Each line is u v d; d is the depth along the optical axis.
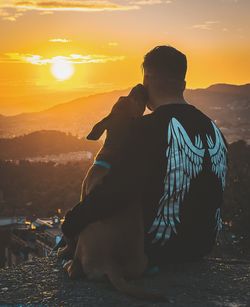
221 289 3.46
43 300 3.27
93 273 3.50
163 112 3.53
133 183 3.36
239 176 37.75
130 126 3.47
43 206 103.75
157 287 3.46
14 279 3.66
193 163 3.51
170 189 3.45
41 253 57.56
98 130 3.56
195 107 3.72
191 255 3.78
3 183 122.69
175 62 3.60
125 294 3.32
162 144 3.43
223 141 3.80
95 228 3.47
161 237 3.51
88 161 139.62
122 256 3.45
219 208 3.78
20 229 73.56
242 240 32.53
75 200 105.25
